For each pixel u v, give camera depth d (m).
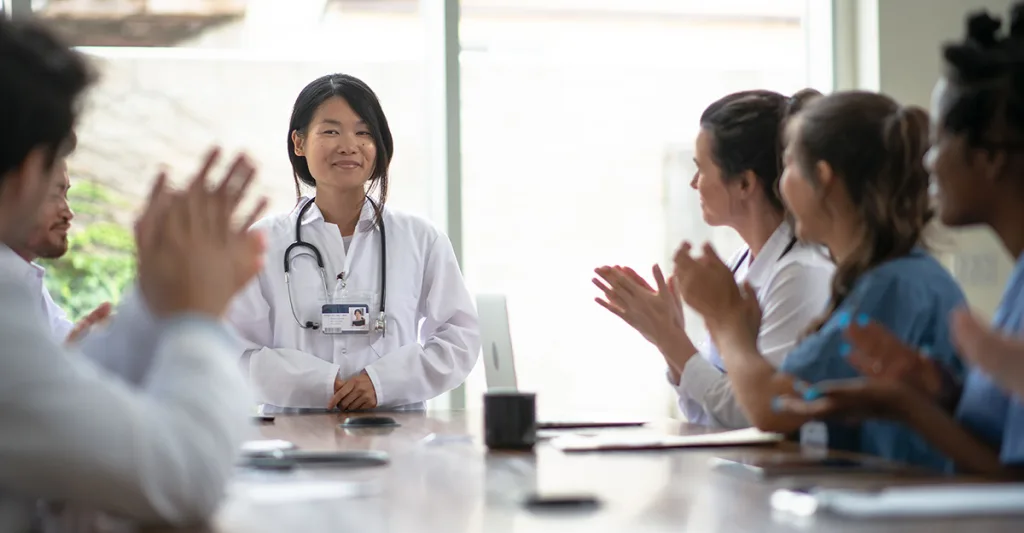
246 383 1.15
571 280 4.11
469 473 1.44
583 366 4.12
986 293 4.05
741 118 2.25
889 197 1.76
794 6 4.35
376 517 1.12
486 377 2.19
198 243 1.16
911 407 1.38
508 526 1.07
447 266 2.96
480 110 4.02
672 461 1.54
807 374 1.74
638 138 4.20
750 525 1.05
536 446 1.75
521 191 4.06
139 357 1.30
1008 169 1.36
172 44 3.88
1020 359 1.10
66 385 1.03
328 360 2.81
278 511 1.16
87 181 3.78
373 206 2.93
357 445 1.80
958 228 1.46
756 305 1.95
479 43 4.04
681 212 4.22
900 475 1.33
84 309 3.77
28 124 1.10
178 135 3.88
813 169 1.81
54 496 1.03
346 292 2.84
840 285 1.80
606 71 4.17
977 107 1.35
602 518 1.10
